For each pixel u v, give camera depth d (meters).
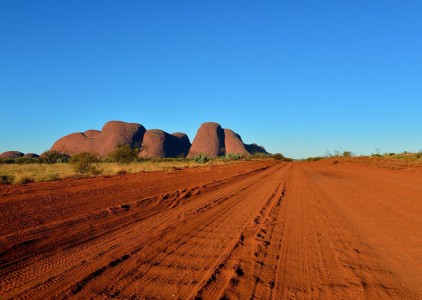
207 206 12.03
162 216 10.11
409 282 5.30
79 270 5.43
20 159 60.97
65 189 15.11
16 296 4.43
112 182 18.56
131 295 4.56
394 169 33.47
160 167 36.97
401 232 8.57
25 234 7.45
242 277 5.37
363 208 11.98
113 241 7.25
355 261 6.31
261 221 9.70
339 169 37.75
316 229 8.85
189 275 5.36
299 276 5.52
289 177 26.33
